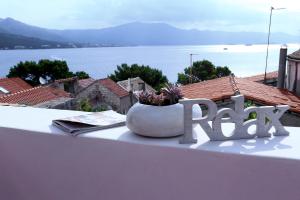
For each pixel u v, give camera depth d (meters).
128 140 1.36
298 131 1.40
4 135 1.68
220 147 1.23
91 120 1.60
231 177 1.19
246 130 1.32
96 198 1.50
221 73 23.62
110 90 17.98
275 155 1.12
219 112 1.29
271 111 1.32
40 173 1.63
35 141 1.60
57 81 18.45
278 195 1.13
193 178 1.25
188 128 1.28
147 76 27.28
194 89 8.36
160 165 1.30
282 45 10.49
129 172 1.38
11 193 1.75
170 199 1.31
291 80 10.55
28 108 2.10
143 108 1.32
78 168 1.51
